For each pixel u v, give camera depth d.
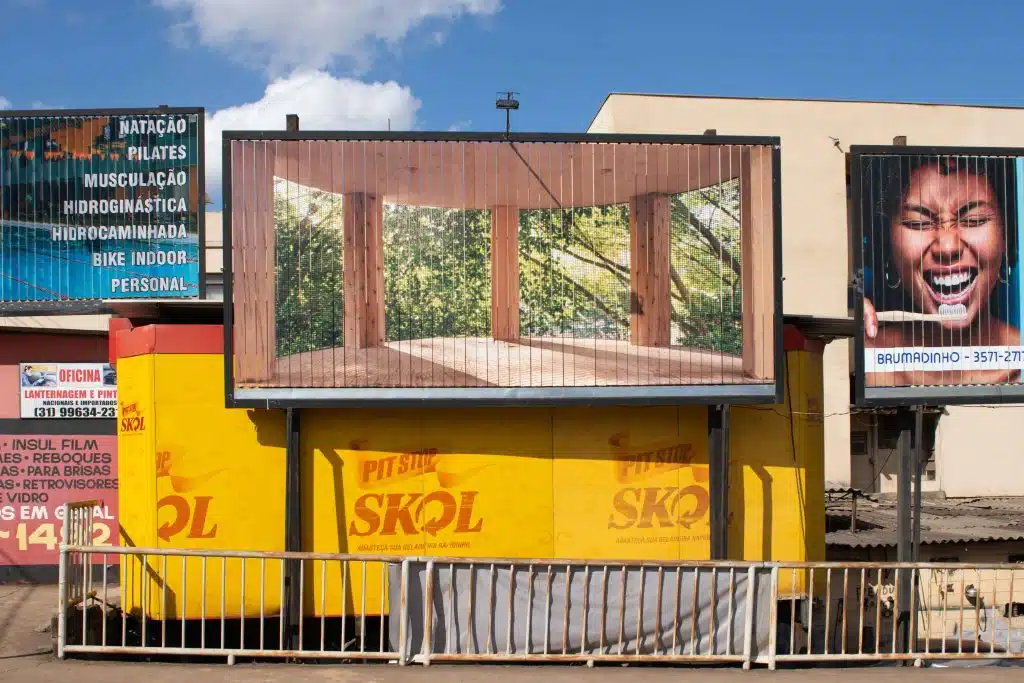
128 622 9.99
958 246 10.93
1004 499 24.53
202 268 11.77
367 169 10.02
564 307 10.20
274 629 10.41
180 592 9.85
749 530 10.61
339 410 10.16
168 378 9.97
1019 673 9.08
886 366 10.74
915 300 10.84
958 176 10.98
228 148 9.83
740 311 10.26
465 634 8.81
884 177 10.88
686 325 10.25
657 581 9.09
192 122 11.89
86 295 11.75
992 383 10.89
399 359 10.01
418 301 10.06
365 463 10.16
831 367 24.55
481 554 10.24
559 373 10.14
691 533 10.51
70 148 11.83
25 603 11.62
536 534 10.32
